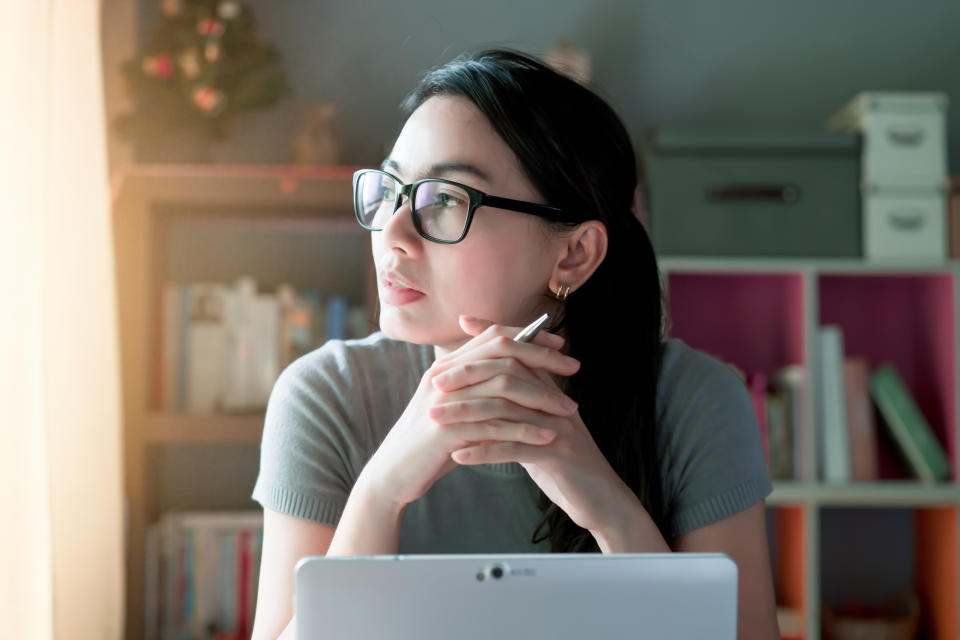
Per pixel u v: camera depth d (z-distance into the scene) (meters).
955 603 2.40
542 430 0.81
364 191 0.96
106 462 1.92
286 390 1.05
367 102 2.69
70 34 1.84
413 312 0.92
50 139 1.74
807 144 2.37
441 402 0.83
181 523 2.28
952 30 2.77
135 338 2.18
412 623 0.62
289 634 0.85
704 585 0.64
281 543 1.00
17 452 1.49
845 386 2.44
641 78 2.74
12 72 1.52
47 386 1.72
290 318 2.31
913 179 2.38
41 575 1.51
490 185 0.90
